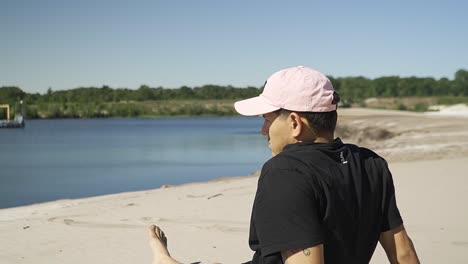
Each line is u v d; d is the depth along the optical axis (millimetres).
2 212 8820
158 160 29516
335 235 1848
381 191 2037
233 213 7168
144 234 6062
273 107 2010
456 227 5828
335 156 1942
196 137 58719
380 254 4820
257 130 79250
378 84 153625
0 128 107875
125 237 5938
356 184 1928
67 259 5082
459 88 149250
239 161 27703
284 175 1828
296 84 1979
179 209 7656
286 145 1995
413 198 7703
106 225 6648
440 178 9680
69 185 19625
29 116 194875
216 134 66125
